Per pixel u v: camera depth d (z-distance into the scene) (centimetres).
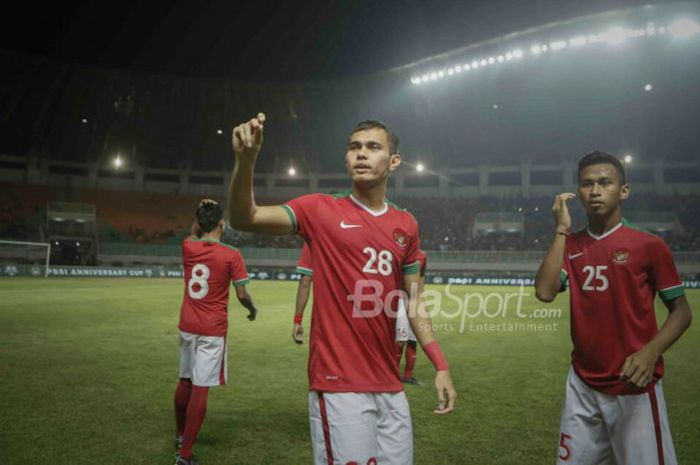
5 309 1345
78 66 4075
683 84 3719
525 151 4356
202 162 4688
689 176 4012
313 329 228
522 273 3425
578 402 258
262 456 396
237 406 532
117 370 682
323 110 4684
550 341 989
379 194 238
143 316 1262
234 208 197
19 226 3766
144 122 4469
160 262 3872
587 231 270
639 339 246
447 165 4597
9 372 661
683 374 698
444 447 418
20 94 4009
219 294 402
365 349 220
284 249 3894
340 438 211
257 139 183
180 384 402
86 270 3148
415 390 605
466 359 805
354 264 224
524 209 4131
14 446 407
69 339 925
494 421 486
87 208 3994
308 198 235
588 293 258
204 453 401
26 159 4156
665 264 247
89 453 396
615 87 3900
